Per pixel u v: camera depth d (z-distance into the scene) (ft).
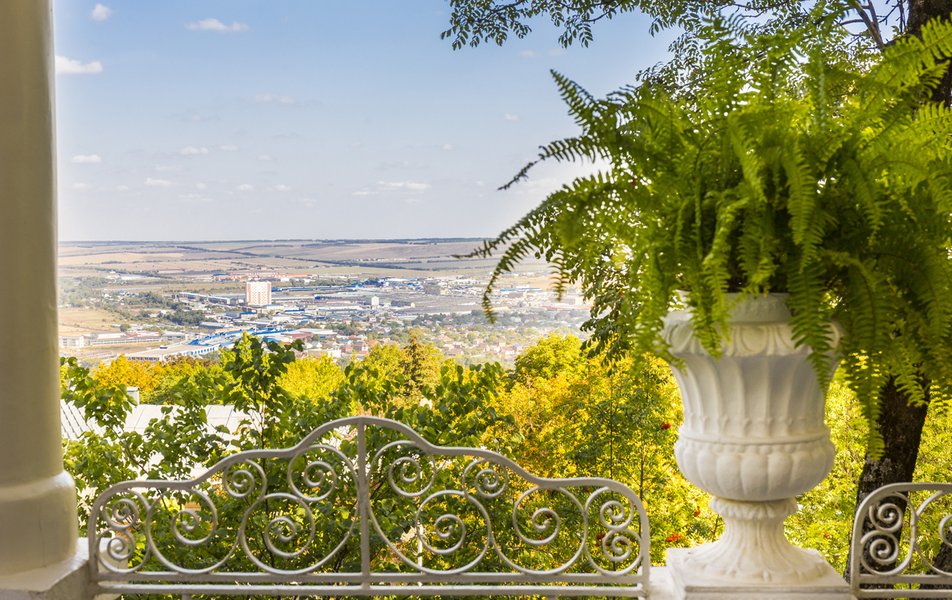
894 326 6.94
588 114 7.02
